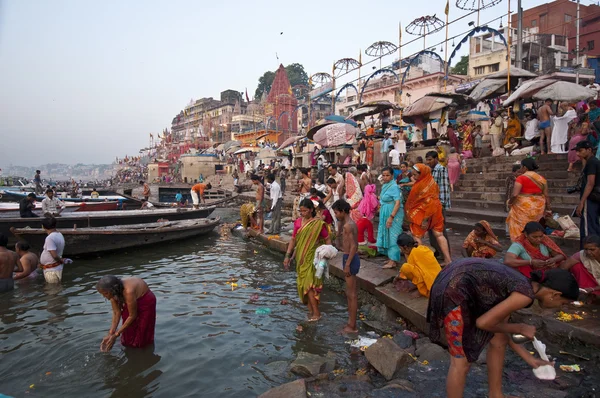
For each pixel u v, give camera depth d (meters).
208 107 77.12
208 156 43.12
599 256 4.17
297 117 46.28
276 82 49.44
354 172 9.63
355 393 3.40
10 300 6.31
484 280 2.50
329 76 26.23
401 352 3.84
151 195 33.66
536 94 11.21
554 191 8.84
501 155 12.20
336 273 6.80
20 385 3.80
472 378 3.47
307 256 5.26
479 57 28.08
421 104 14.84
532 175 5.25
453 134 13.73
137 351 4.48
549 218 5.86
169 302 6.17
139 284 4.52
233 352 4.42
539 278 2.78
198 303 6.11
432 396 3.26
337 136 17.33
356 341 4.57
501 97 18.16
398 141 15.54
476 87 15.34
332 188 8.30
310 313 5.50
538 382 3.31
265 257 9.36
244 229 12.48
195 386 3.75
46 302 6.22
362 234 7.50
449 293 2.55
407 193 6.79
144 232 10.18
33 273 7.64
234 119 62.62
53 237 7.25
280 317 5.47
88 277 7.73
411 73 33.34
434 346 4.10
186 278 7.61
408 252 5.31
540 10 29.61
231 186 32.97
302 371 3.83
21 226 10.32
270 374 3.91
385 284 5.67
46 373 4.01
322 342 4.62
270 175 10.71
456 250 6.98
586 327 3.70
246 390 3.65
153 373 4.00
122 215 12.26
